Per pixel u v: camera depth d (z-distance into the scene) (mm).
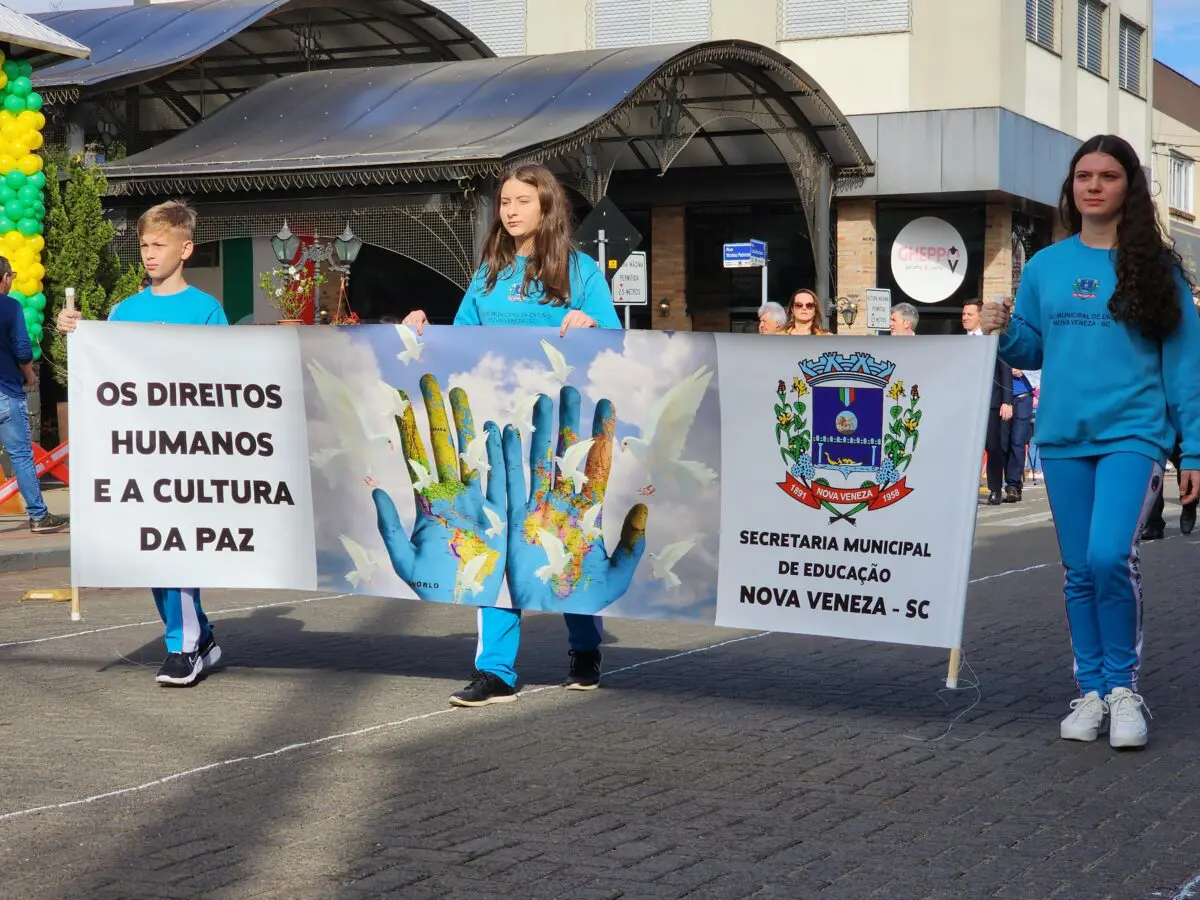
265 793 5285
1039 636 8758
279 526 7145
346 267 22406
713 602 6598
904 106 31891
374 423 6973
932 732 6289
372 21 28422
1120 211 6004
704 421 6547
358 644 8508
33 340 19359
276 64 29734
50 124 23672
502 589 6832
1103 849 4691
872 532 6355
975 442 6211
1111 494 6004
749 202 32875
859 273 32438
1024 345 6285
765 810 5109
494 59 26344
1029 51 33000
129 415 7160
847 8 32344
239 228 23328
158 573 7188
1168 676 7543
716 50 25406
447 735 6176
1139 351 5980
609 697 6988
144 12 27344
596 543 6723
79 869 4441
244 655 8125
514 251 6898
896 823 4965
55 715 6551
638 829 4875
